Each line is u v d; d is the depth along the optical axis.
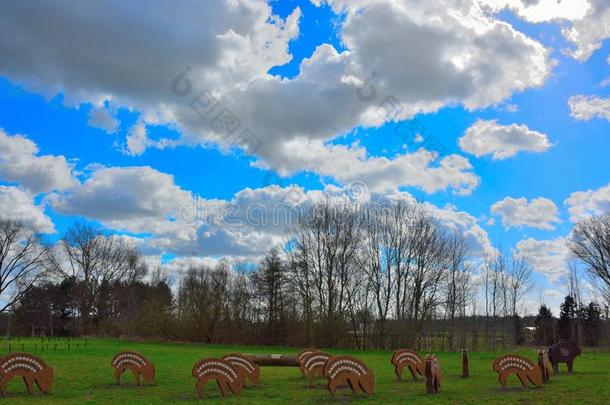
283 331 69.12
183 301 76.31
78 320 86.50
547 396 21.31
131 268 89.56
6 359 21.73
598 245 64.56
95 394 22.38
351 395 22.53
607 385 24.17
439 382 23.84
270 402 20.73
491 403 20.02
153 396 22.12
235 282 75.00
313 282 67.38
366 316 66.44
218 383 22.23
